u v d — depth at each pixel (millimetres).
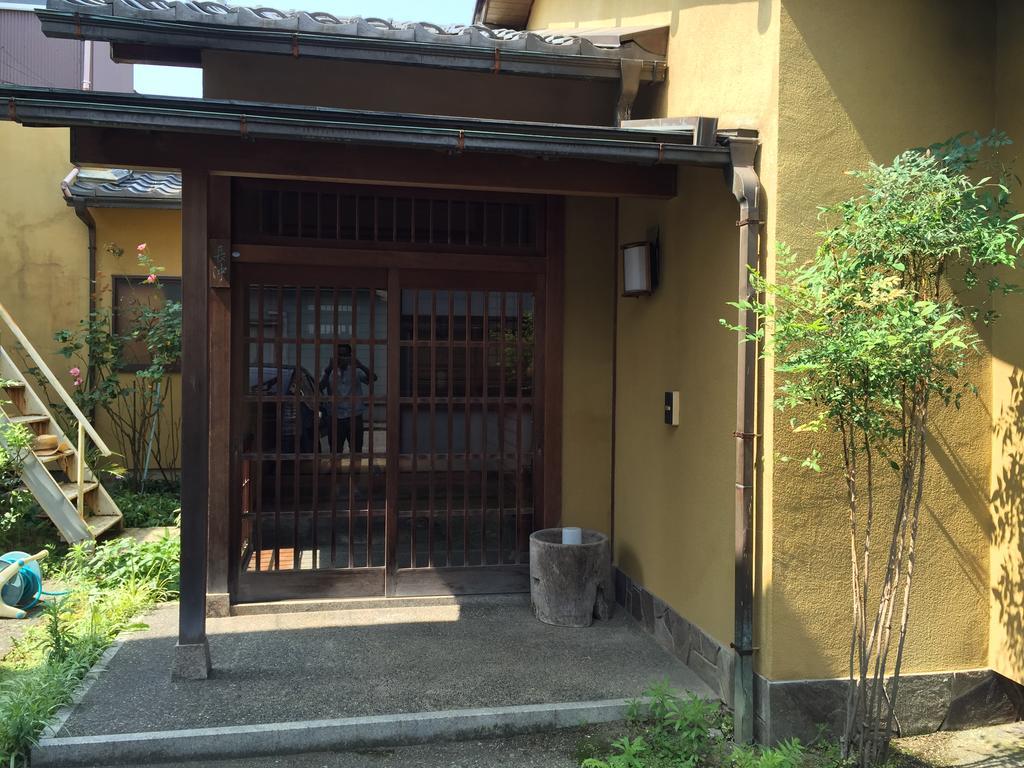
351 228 4805
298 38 3867
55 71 9969
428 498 4977
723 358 3594
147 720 3170
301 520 4812
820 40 3215
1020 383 3262
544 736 3277
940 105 3324
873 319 2658
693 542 3875
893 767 3066
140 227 8062
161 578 5051
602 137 3297
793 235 3188
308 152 3523
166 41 3812
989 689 3445
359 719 3197
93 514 6461
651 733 3230
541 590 4539
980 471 3410
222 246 4574
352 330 4832
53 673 3459
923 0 3312
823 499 3250
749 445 3225
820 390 2797
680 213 4059
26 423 6180
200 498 3584
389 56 4008
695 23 3920
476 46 4059
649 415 4484
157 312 7973
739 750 3033
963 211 2666
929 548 3375
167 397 8055
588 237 5090
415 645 4133
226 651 3994
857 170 3240
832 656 3264
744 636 3219
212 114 3037
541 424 5094
